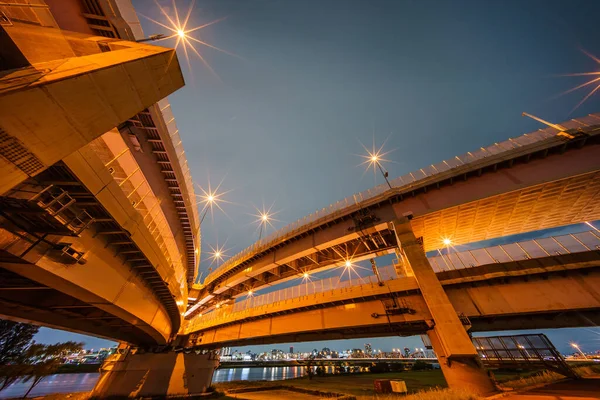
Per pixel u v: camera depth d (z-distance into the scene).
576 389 11.95
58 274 9.30
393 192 22.61
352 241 26.30
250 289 37.53
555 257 16.66
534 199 19.05
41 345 35.00
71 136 5.94
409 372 68.62
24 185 7.17
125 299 14.96
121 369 32.88
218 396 36.94
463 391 12.66
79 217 8.65
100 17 8.42
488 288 17.92
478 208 20.22
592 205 19.94
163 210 18.92
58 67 6.01
